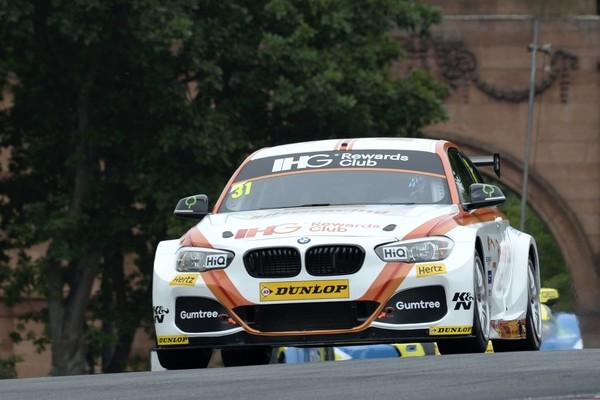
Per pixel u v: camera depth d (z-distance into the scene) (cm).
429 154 4116
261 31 9800
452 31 15588
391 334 3547
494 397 2252
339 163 4094
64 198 9662
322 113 9719
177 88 9338
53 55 9619
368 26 10488
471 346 3691
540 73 15700
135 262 10156
